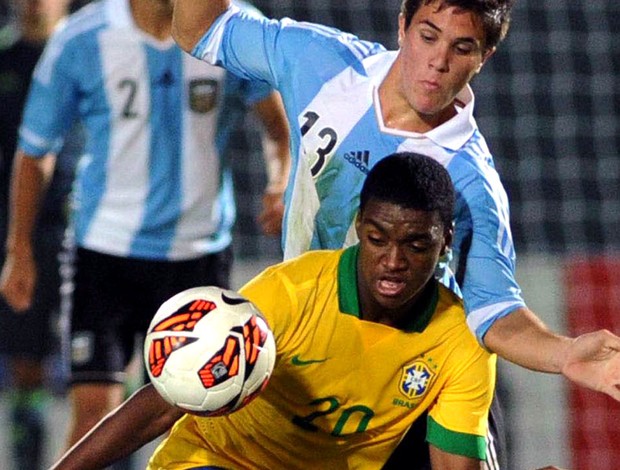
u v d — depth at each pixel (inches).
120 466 1051.3
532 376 1198.3
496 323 497.0
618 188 1480.1
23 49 1060.5
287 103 563.2
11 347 1079.0
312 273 507.8
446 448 523.5
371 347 508.4
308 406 518.3
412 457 560.7
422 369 515.2
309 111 552.7
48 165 859.4
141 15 812.6
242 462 538.0
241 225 1366.9
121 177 823.1
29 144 840.9
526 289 1215.6
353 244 557.9
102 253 823.7
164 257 828.6
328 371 510.6
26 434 1099.3
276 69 562.6
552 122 1497.3
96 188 826.2
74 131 1055.0
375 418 524.4
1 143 1059.3
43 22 1058.7
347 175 548.1
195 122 822.5
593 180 1482.5
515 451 1188.5
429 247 478.0
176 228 828.6
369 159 543.2
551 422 1195.3
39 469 1104.2
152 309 837.8
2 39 1067.9
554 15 1520.7
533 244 1457.9
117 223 824.3
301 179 561.9
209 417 507.5
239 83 828.0
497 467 562.3
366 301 501.7
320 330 505.0
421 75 512.4
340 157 547.5
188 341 470.3
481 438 524.4
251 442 535.2
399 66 534.6
